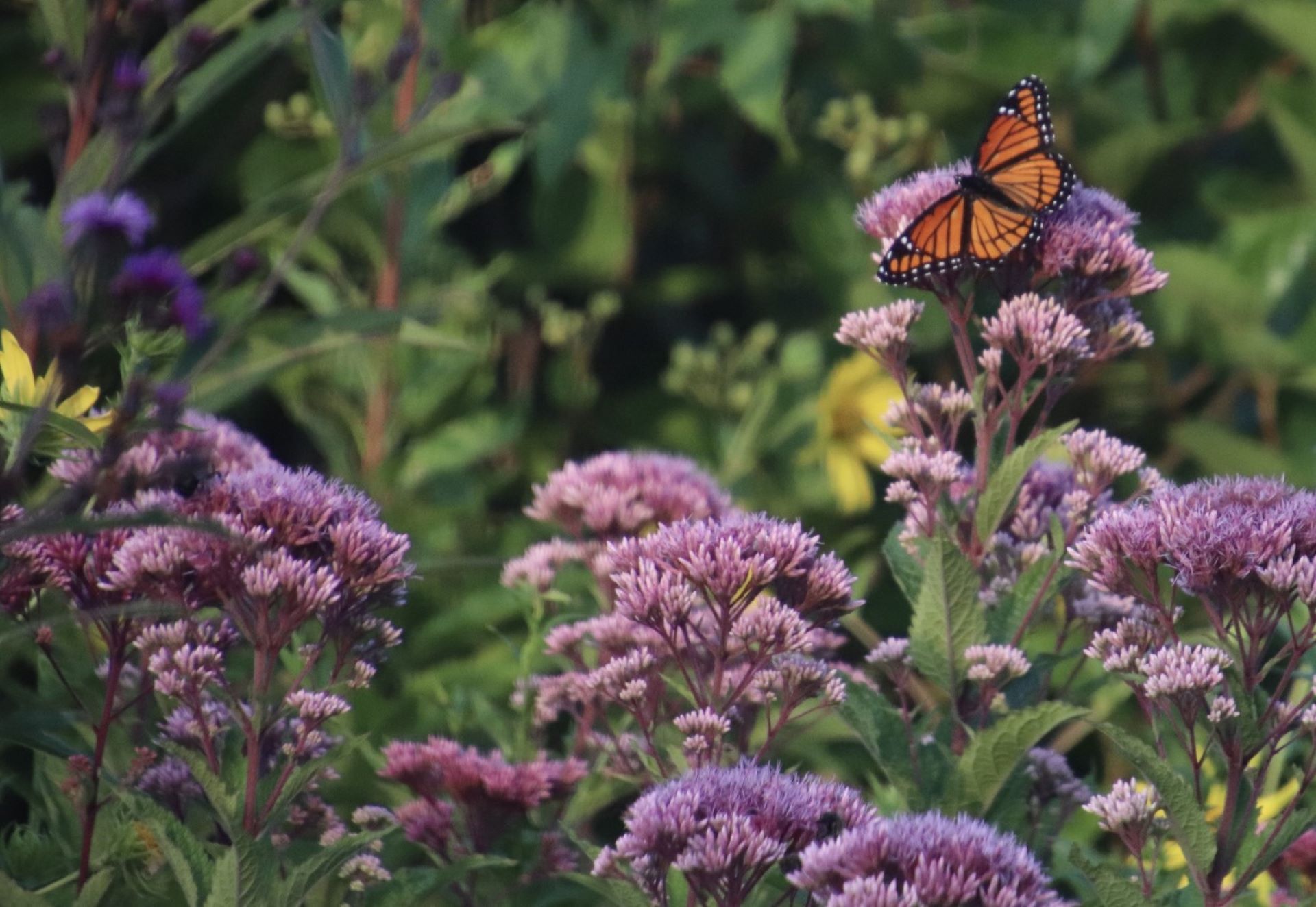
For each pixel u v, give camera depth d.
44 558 2.58
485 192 3.25
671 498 2.72
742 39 3.37
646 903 2.56
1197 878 2.56
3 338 2.58
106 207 2.55
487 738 2.78
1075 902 2.63
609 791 2.71
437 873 2.60
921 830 2.51
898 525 2.67
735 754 2.64
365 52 3.01
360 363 3.07
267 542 2.58
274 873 2.55
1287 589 2.56
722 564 2.60
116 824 2.60
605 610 2.72
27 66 3.09
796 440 3.38
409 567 2.59
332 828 2.62
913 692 2.68
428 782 2.66
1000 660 2.62
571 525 2.73
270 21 2.70
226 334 2.64
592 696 2.68
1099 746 2.96
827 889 2.51
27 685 2.73
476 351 2.79
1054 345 2.65
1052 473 2.71
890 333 2.67
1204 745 2.66
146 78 2.59
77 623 2.58
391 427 3.08
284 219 2.72
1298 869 2.66
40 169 3.11
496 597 2.95
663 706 2.66
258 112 3.08
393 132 3.01
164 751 2.63
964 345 2.67
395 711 2.77
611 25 3.36
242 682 2.67
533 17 3.28
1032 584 2.65
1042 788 2.66
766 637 2.59
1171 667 2.57
